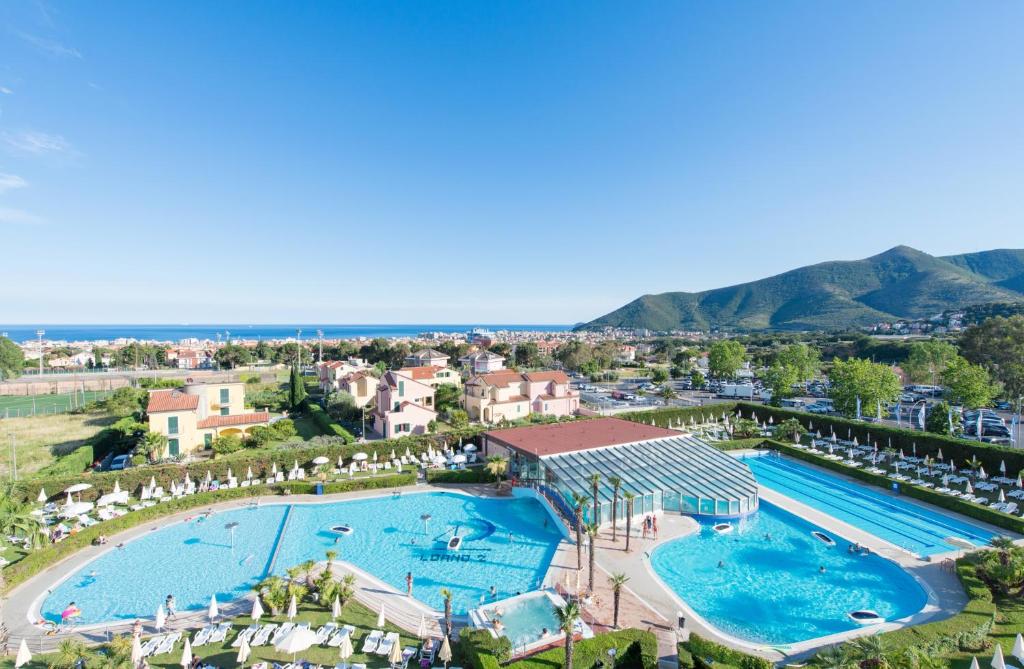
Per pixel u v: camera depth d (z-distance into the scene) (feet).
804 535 140.97
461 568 121.29
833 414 307.17
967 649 83.66
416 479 183.11
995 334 310.65
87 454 188.65
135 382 449.48
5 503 125.49
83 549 129.39
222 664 80.84
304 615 97.40
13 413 313.53
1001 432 243.81
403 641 89.20
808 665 77.30
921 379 362.53
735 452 228.43
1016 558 102.37
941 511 155.22
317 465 188.55
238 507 158.92
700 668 79.82
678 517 151.23
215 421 214.69
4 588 106.32
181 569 120.67
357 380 305.12
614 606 96.32
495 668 76.43
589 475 156.56
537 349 606.14
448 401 307.37
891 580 116.06
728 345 488.02
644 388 453.99
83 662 79.56
